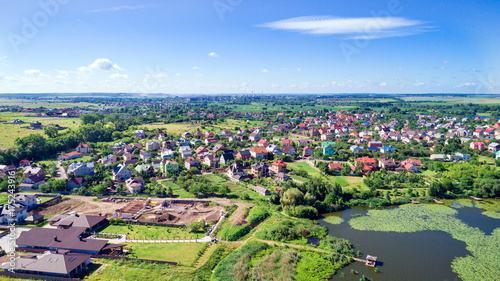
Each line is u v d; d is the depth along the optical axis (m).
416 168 162.62
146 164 159.75
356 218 108.44
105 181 136.25
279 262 78.00
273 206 115.56
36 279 69.44
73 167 154.25
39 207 112.94
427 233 97.00
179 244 87.00
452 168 159.75
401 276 73.94
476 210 115.88
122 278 69.75
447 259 81.94
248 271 74.44
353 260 80.69
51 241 83.56
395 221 105.88
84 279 69.12
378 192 128.75
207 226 98.56
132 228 97.06
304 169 167.12
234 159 181.62
